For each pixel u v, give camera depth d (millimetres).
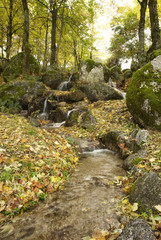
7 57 18625
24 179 3014
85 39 19500
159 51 6000
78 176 3785
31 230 2186
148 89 5516
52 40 18391
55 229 2199
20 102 11578
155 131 5133
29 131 5039
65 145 5191
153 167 3131
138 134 4656
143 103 5414
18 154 3650
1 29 18875
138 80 5918
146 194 2459
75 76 13922
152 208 2229
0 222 2279
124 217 2338
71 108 9602
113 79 14148
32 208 2625
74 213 2502
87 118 7445
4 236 2086
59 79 14078
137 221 2045
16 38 22891
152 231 1853
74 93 10734
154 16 9547
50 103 10375
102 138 6152
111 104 8961
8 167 3131
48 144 4695
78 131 6953
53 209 2605
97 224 2254
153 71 5738
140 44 10367
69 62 36156
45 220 2361
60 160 4102
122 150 4918
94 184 3408
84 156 5164
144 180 2674
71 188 3262
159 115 5102
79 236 2070
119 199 2809
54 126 8492
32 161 3541
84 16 19609
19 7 17891
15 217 2404
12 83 12125
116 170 4055
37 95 11477
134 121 6375
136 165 3570
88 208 2607
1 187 2674
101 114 7996
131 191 2779
